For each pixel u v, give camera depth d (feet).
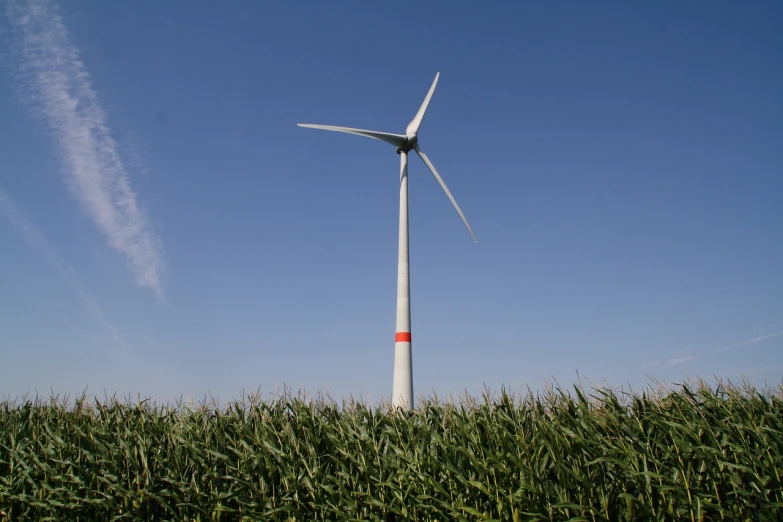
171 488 42.24
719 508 30.27
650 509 31.96
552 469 35.60
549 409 40.01
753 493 30.27
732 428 33.63
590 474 34.04
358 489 39.01
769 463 31.14
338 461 39.24
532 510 33.09
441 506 36.06
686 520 31.83
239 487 41.14
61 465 45.27
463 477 35.42
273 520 39.01
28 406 55.52
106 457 43.52
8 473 48.14
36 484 45.37
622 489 33.65
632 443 35.35
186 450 44.39
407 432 41.39
